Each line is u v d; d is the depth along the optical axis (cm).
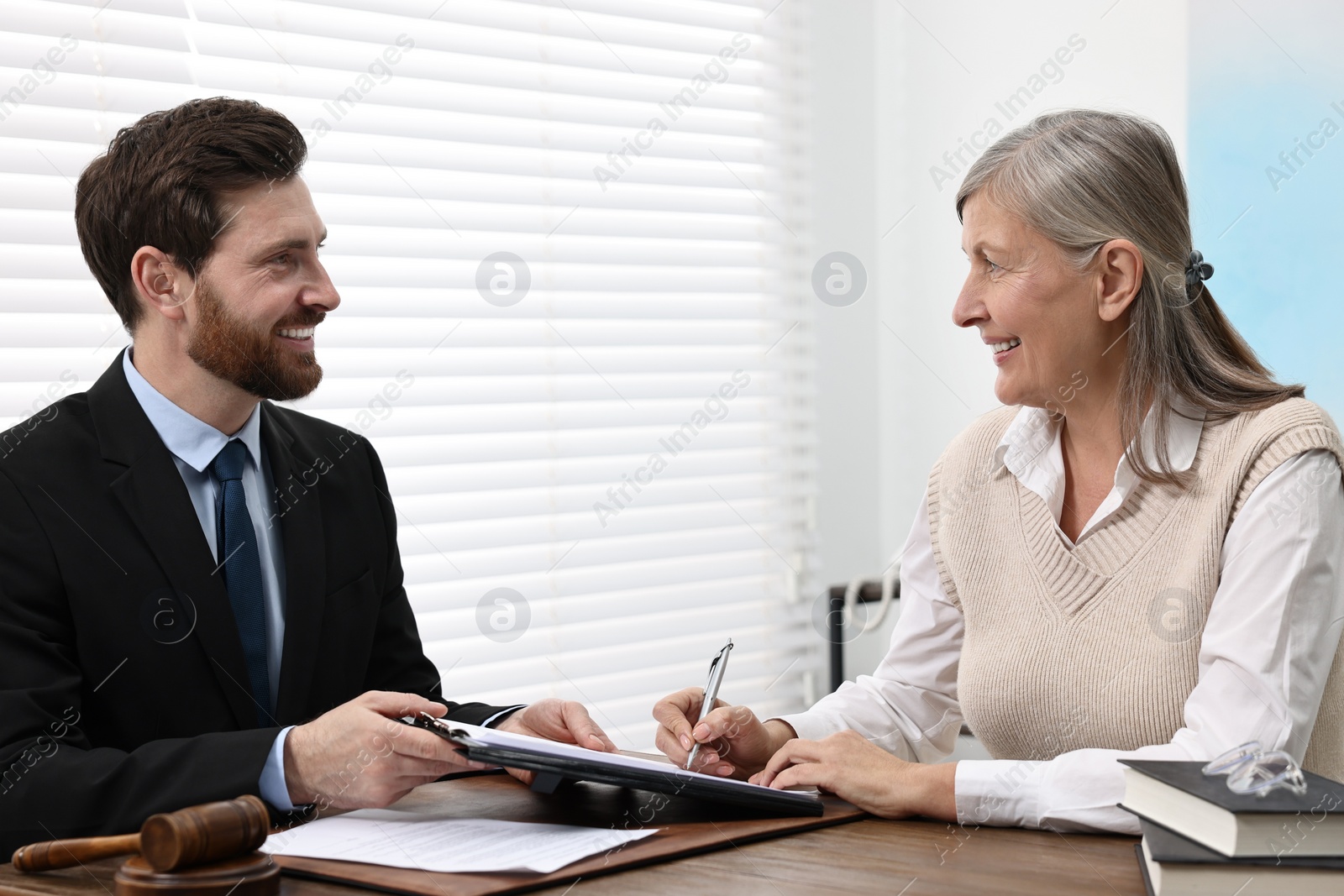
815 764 106
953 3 245
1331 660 104
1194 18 196
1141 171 114
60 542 115
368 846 89
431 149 211
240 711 122
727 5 247
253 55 191
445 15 210
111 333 181
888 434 268
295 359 129
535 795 109
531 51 220
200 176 121
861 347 266
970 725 127
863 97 265
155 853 76
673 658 241
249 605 127
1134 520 117
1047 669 118
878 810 102
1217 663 103
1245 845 74
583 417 228
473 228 213
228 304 123
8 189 172
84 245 128
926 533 141
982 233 118
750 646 252
